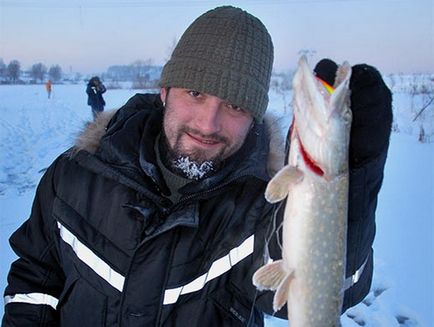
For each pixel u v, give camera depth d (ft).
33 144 19.99
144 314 2.81
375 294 6.72
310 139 2.34
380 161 2.41
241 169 2.85
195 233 2.84
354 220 2.47
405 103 29.76
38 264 3.22
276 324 5.94
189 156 2.83
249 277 2.89
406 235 8.62
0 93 64.64
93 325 2.90
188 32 2.98
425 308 6.29
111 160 2.97
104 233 2.91
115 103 38.06
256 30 2.94
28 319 3.15
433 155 16.06
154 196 2.84
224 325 2.90
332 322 2.47
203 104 2.79
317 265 2.42
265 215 2.87
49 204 3.18
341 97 2.30
